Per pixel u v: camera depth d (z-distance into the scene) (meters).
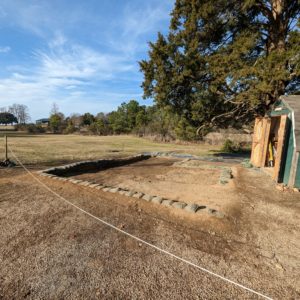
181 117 12.02
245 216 3.70
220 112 10.74
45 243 2.75
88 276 2.17
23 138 23.42
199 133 13.88
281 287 2.06
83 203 4.14
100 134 39.28
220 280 2.14
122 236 2.96
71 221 3.39
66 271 2.23
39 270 2.24
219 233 3.09
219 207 4.07
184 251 2.63
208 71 8.84
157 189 5.31
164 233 3.07
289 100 6.28
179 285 2.06
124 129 41.44
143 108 42.03
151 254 2.56
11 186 5.14
